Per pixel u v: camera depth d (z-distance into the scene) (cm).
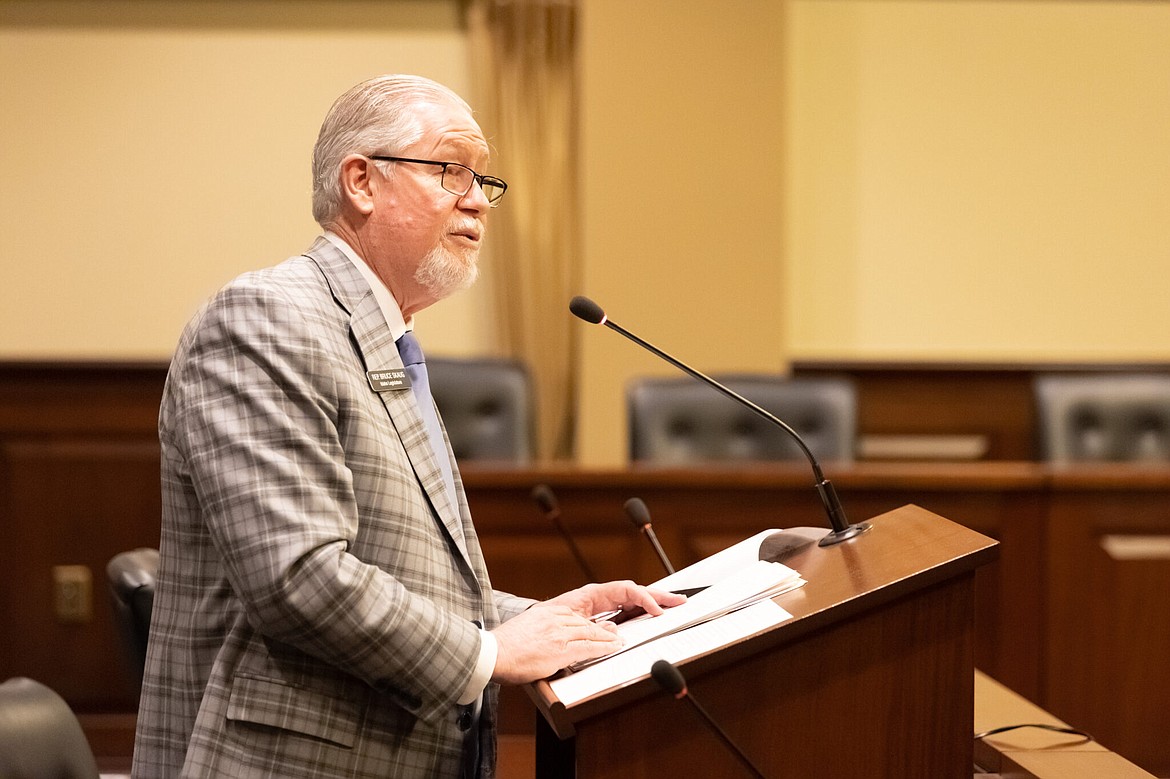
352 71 900
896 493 529
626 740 240
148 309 902
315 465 253
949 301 930
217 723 256
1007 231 927
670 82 870
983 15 917
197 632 266
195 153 898
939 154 922
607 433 877
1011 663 522
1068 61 920
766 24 870
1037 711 377
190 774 252
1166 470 518
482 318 909
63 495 691
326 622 243
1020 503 523
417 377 300
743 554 305
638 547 523
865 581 255
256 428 252
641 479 522
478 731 288
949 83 920
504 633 262
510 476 520
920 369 902
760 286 878
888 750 253
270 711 255
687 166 873
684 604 280
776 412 648
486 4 881
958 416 908
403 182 287
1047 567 521
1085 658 519
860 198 923
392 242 288
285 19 897
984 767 346
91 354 899
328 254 290
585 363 875
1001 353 931
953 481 525
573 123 888
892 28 916
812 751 248
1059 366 907
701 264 877
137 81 893
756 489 526
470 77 898
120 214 897
